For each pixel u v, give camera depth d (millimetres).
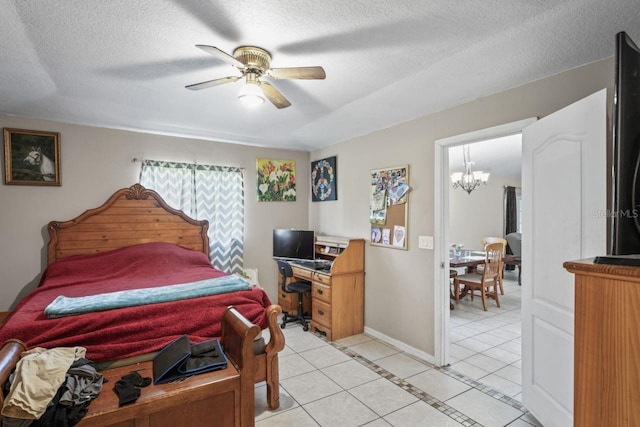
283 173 4676
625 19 1565
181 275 3191
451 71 2152
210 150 4152
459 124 2760
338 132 3758
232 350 1999
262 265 4539
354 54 1930
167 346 1983
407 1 1438
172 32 1695
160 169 3812
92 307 2033
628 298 812
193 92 2557
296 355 3127
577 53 1904
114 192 3582
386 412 2215
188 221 3893
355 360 3016
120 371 1839
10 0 1412
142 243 3639
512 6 1470
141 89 2490
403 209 3248
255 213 4477
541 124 2066
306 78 1917
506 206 7492
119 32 1693
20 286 3164
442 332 2877
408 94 2557
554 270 1927
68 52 1910
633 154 1075
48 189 3283
